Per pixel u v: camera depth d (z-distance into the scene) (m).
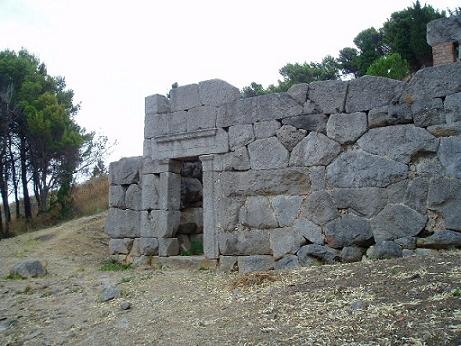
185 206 10.77
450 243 6.54
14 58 24.19
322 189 7.57
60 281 8.48
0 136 22.41
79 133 25.91
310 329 4.19
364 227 7.17
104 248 12.20
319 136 7.69
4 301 7.30
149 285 7.55
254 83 28.42
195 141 8.95
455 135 6.71
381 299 4.62
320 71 27.67
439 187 6.74
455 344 3.29
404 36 20.34
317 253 7.41
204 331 4.73
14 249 12.60
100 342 5.04
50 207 21.62
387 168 7.11
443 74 6.88
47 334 5.68
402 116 7.08
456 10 20.78
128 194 10.09
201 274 8.10
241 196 8.28
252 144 8.27
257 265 7.96
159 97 9.55
